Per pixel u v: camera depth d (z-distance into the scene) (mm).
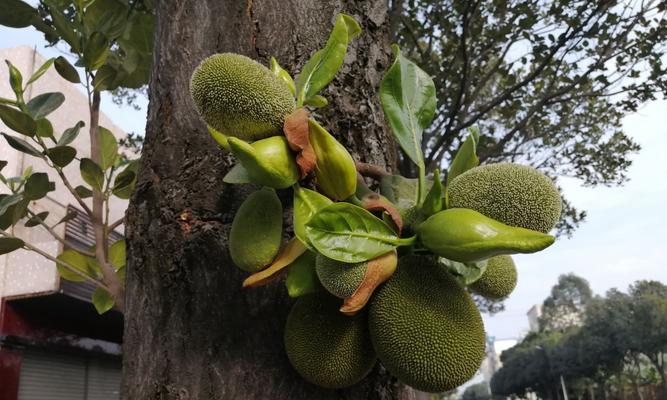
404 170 2637
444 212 469
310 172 524
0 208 992
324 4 720
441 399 8641
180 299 595
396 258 487
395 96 569
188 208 615
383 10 780
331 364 507
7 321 2910
